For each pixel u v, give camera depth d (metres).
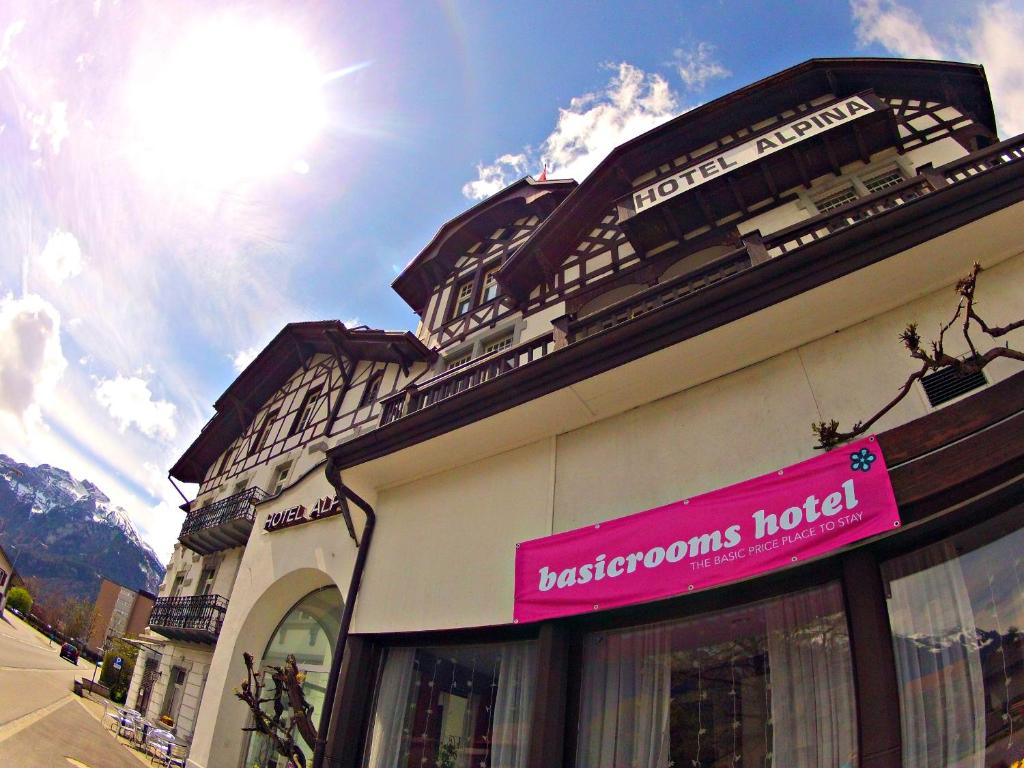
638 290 9.52
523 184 13.84
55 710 17.34
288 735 6.09
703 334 4.94
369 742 5.98
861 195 8.16
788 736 3.77
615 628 4.91
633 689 4.58
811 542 3.92
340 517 8.60
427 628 5.93
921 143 8.37
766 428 4.73
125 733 15.76
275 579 9.46
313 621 9.46
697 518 4.54
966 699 3.29
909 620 3.63
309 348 17.98
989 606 3.44
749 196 8.71
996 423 3.62
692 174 8.86
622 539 4.89
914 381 4.05
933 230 4.25
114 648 29.02
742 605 4.35
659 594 4.48
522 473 6.15
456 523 6.42
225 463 19.91
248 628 9.84
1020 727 3.09
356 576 6.99
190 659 16.27
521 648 5.39
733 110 9.84
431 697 5.82
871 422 4.03
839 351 4.68
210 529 16.20
